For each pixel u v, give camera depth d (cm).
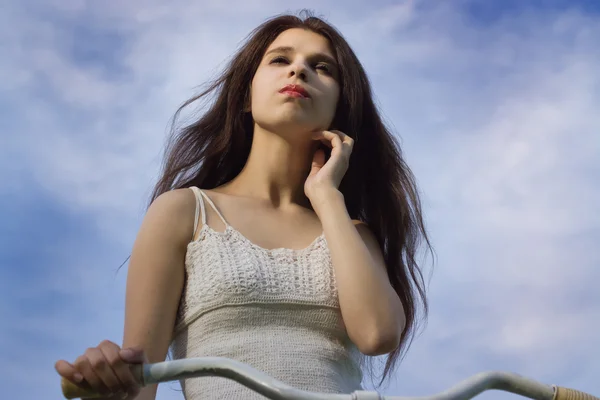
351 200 337
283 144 303
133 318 260
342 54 323
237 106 327
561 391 207
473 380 201
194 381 252
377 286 264
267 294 259
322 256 275
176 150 333
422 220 338
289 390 187
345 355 262
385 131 337
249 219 285
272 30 326
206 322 256
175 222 275
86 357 195
